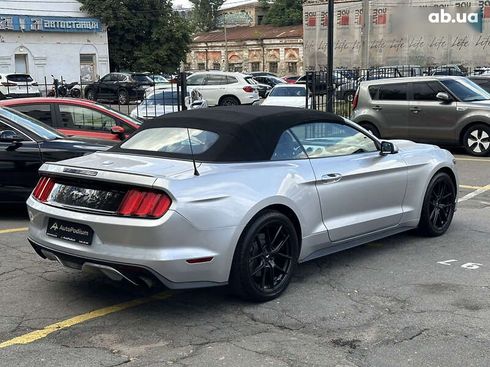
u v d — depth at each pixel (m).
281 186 4.80
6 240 6.73
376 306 4.70
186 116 5.37
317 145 5.41
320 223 5.20
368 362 3.76
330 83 12.94
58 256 4.61
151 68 46.78
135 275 4.21
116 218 4.26
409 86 13.52
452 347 3.96
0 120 7.64
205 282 4.38
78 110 9.47
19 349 3.98
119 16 44.91
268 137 5.01
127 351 3.94
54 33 41.72
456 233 6.89
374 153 5.91
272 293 4.81
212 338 4.14
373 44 29.67
